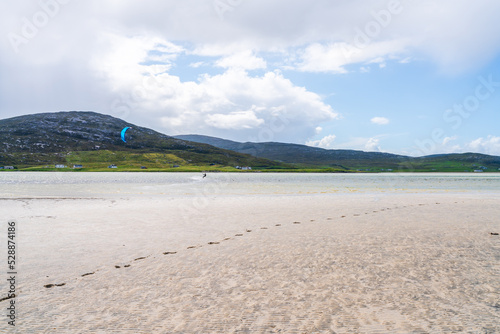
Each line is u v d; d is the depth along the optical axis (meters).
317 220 20.12
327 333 6.44
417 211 23.98
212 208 25.70
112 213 22.94
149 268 10.76
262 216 21.72
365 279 9.58
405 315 7.23
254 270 10.51
